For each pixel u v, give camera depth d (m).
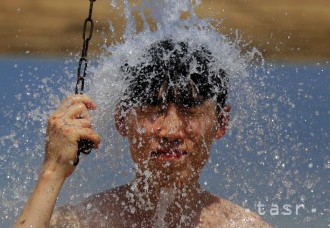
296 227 6.66
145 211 5.34
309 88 13.02
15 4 22.55
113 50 5.48
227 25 21.64
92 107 5.14
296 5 23.31
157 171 5.14
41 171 4.97
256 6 22.72
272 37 21.66
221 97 5.38
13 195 6.44
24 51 20.33
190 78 5.14
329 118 10.67
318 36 21.98
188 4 5.66
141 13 5.77
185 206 5.36
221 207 5.64
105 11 20.83
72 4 22.86
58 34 21.70
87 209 5.44
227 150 6.95
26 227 4.76
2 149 7.75
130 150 5.21
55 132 4.98
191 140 5.11
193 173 5.17
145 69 5.21
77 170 5.87
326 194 7.34
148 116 5.11
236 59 5.64
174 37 5.45
